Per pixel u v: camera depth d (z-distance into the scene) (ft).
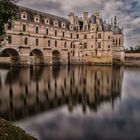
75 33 356.79
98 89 107.24
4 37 60.85
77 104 73.77
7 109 64.80
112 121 54.08
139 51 415.03
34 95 87.86
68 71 203.72
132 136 44.09
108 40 348.38
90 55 358.02
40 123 52.03
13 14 57.11
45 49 289.94
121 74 185.98
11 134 35.04
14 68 222.89
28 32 266.16
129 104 73.87
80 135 44.45
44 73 176.45
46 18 300.61
